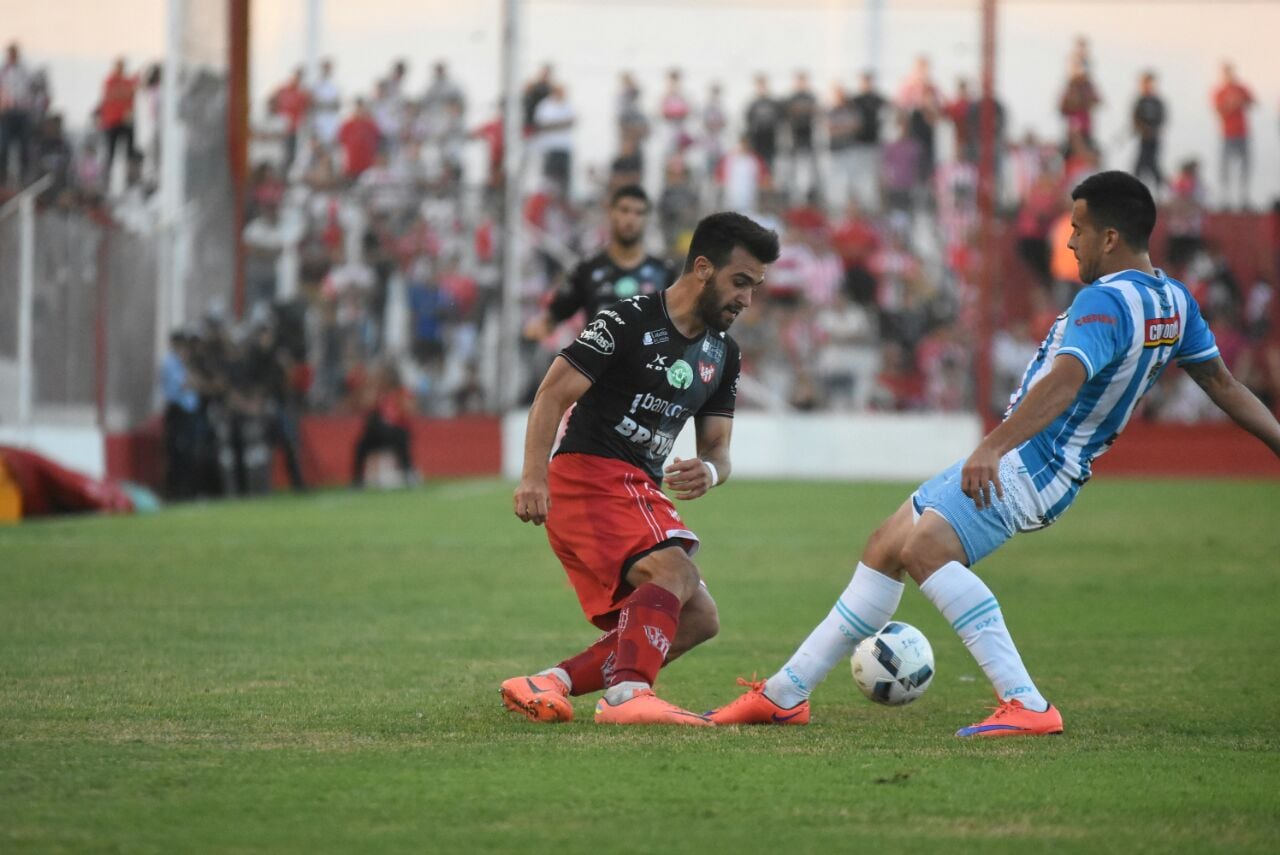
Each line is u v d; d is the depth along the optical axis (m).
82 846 12.80
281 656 24.48
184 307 68.19
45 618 28.83
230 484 64.94
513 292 81.25
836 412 84.88
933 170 86.25
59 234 59.44
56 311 59.19
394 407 73.38
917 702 20.91
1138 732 18.44
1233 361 86.69
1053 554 43.69
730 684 22.55
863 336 85.25
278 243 78.25
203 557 40.38
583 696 21.00
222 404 64.62
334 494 67.75
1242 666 24.44
